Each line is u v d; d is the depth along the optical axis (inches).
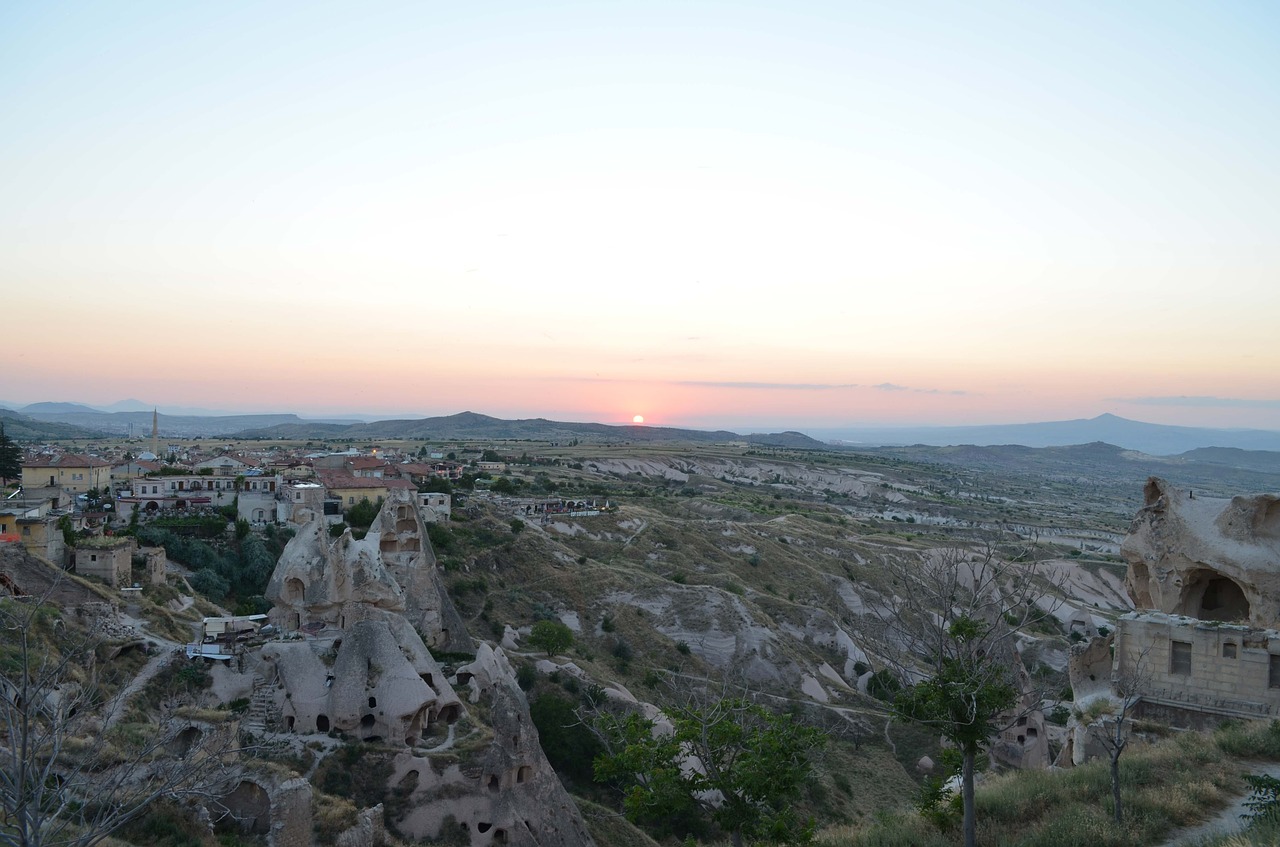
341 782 1713.8
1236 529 1513.3
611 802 2397.9
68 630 1861.5
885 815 1464.1
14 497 4101.9
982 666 984.3
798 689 3782.0
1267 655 1354.6
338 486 4766.2
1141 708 1441.9
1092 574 5639.8
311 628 2153.1
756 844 1148.5
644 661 3806.6
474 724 1966.0
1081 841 1006.4
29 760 905.5
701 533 5812.0
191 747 1298.0
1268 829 927.7
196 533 3848.4
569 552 4672.7
